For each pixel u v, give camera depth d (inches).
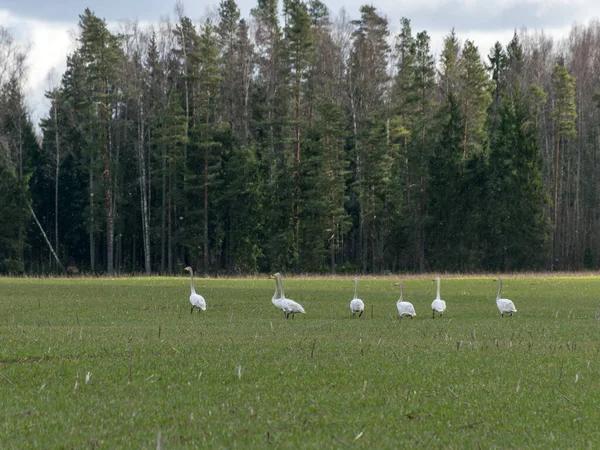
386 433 716.7
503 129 5255.9
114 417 758.5
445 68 6254.9
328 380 943.7
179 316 1919.3
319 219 5012.3
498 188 5206.7
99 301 2320.4
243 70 5738.2
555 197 5600.4
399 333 1486.2
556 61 6692.9
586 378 981.8
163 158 5000.0
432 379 959.0
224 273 4995.1
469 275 4347.9
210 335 1398.9
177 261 5521.7
